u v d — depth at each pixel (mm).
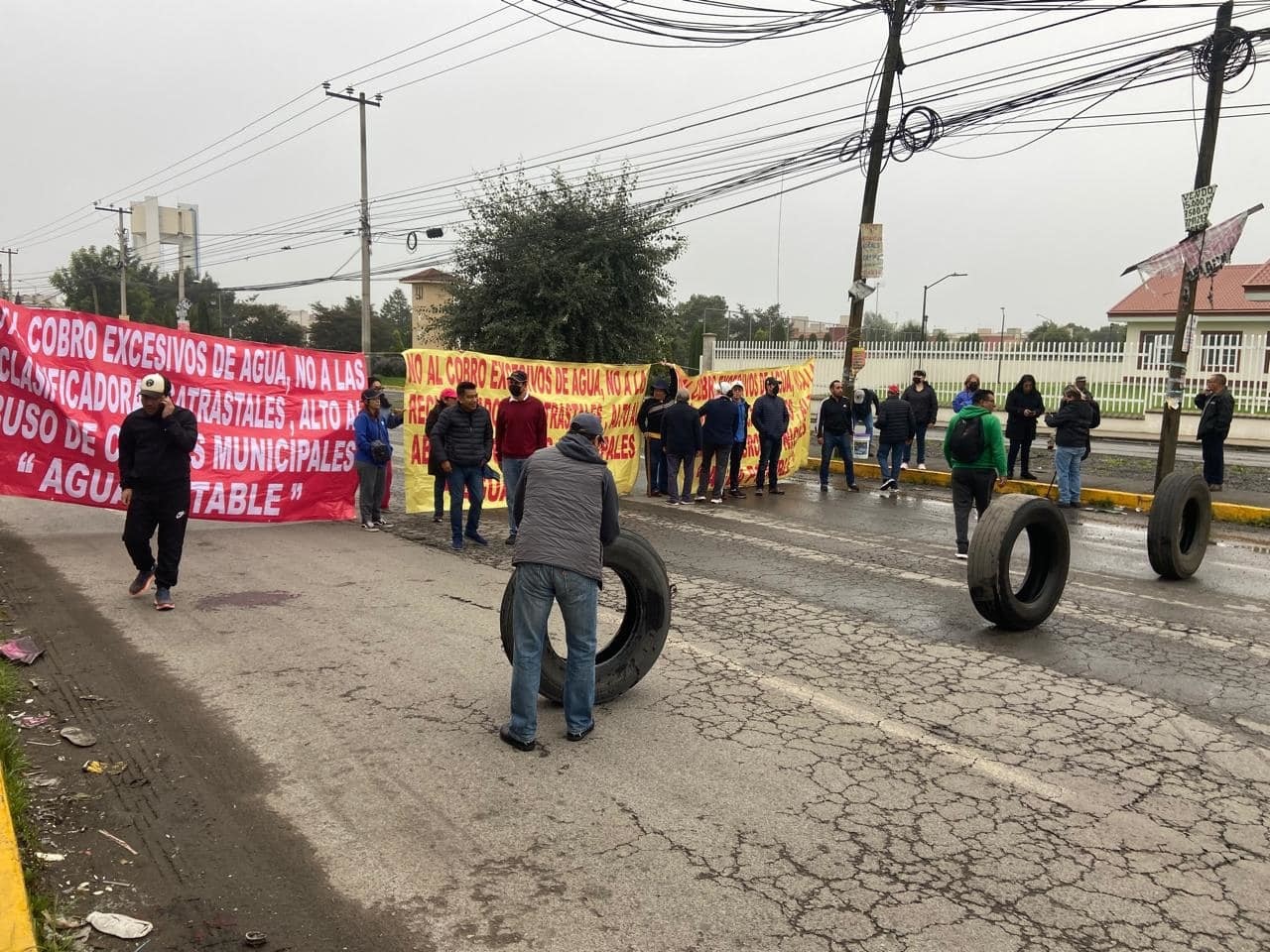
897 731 4941
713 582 8250
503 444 9719
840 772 4438
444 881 3453
